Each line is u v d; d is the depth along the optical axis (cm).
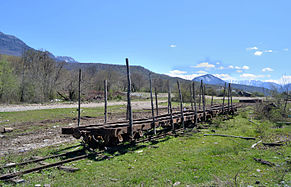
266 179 498
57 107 2531
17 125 1395
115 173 563
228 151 760
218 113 1703
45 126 1365
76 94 3859
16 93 3231
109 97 4172
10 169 577
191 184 476
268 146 833
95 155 720
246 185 459
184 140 962
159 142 923
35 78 3488
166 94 5459
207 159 666
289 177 502
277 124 1361
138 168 600
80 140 979
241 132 1129
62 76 4172
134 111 2294
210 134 1080
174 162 645
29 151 789
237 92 5244
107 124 939
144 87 7012
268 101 2180
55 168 596
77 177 537
